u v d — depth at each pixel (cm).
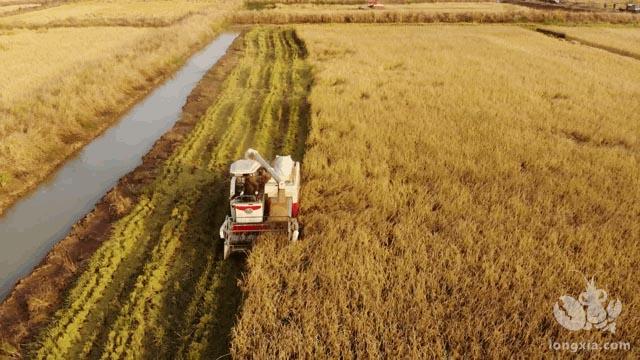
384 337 595
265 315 637
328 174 1055
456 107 1541
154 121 1688
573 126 1373
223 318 695
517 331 602
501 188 973
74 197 1144
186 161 1250
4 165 1179
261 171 859
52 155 1335
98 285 772
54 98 1597
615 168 1088
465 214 886
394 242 799
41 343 664
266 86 2050
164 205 1022
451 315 631
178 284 766
